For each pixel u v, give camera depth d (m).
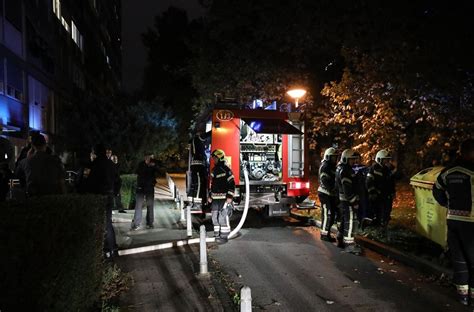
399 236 8.84
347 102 13.18
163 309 5.28
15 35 18.36
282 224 11.41
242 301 3.58
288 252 8.27
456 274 5.47
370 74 11.38
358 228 9.62
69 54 30.20
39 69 22.12
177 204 14.73
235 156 10.62
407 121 12.09
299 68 17.06
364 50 11.97
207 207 11.13
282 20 14.24
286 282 6.42
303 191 11.11
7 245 3.63
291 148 11.08
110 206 7.42
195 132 13.51
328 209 9.20
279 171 11.07
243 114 10.73
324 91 12.68
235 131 10.63
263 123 10.64
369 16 11.13
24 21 19.58
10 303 3.67
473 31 9.67
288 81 17.05
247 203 9.86
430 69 10.00
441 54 9.86
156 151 25.14
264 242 9.17
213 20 18.14
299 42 14.52
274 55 17.20
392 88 11.27
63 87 28.19
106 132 22.98
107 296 5.63
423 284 6.30
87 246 4.73
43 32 23.12
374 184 9.40
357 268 7.14
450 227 5.49
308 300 5.67
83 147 22.67
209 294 5.82
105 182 7.38
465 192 5.36
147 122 24.61
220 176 9.12
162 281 6.36
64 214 4.10
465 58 9.66
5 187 7.31
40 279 3.78
